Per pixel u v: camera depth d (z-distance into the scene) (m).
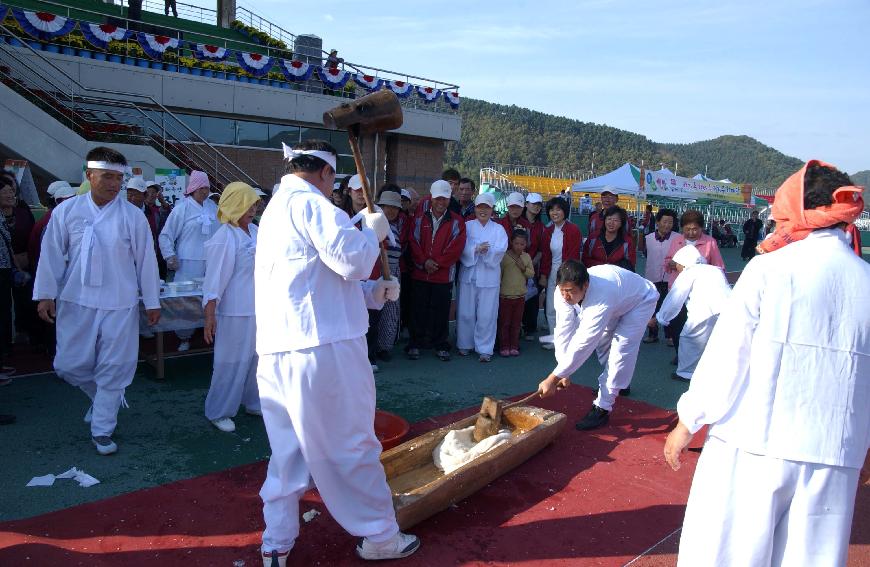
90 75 14.68
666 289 8.04
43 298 4.18
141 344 7.09
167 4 22.69
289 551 3.11
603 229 7.67
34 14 13.83
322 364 2.83
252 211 4.73
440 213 6.87
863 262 2.17
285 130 18.78
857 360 2.11
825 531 2.12
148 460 4.26
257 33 23.17
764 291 2.15
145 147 12.38
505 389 6.19
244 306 4.70
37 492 3.75
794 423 2.10
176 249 6.92
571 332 4.80
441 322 7.04
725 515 2.20
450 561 3.26
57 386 5.57
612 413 5.62
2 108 11.10
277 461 2.95
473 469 3.80
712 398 2.22
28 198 9.05
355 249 2.77
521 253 7.34
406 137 21.56
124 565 3.10
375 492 3.08
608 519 3.76
